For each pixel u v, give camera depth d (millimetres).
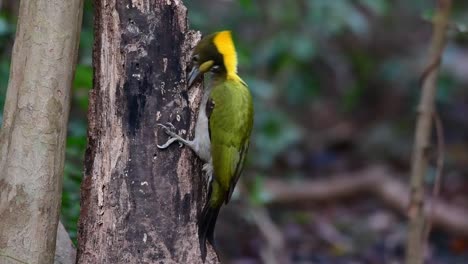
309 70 21500
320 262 17219
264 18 19969
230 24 19875
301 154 23016
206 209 8812
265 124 18812
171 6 8344
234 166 8992
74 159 11398
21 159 7895
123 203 8273
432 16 11820
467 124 25266
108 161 8281
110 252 8273
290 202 19875
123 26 8258
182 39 8414
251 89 16953
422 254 11641
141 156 8297
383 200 20016
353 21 18797
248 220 16312
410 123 23953
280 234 17016
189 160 8531
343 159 23109
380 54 24875
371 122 24719
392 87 24891
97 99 8359
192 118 8703
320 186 20250
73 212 10703
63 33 7910
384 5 18766
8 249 7930
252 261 16625
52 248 8117
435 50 11602
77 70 11320
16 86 7941
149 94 8312
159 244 8328
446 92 22562
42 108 7883
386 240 18312
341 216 19562
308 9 19688
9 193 7914
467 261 17453
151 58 8312
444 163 22828
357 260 17438
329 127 24547
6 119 7988
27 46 7895
